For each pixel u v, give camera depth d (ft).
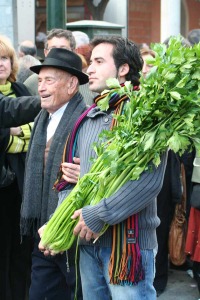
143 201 15.16
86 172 16.39
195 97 14.60
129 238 15.51
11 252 23.34
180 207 27.04
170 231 27.20
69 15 76.33
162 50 14.90
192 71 14.73
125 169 15.19
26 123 20.44
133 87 16.38
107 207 15.10
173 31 61.98
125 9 74.23
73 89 19.29
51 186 18.86
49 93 19.04
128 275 15.49
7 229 22.94
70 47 26.32
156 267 27.09
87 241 16.08
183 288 27.99
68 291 19.16
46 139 19.47
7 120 20.29
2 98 20.40
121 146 15.14
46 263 19.08
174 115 14.85
